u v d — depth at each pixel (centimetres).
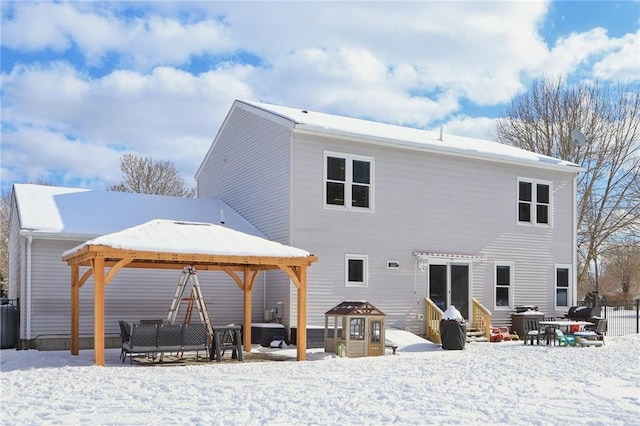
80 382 1078
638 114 3734
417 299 2044
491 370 1286
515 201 2294
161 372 1225
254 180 2108
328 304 1886
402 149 2058
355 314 1614
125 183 5356
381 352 1644
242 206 2189
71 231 1747
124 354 1444
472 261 2161
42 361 1400
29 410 846
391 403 906
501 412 848
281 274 1917
